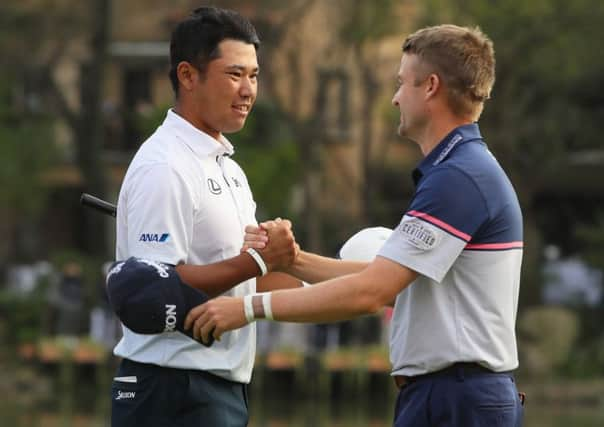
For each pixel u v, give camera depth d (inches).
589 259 3777.1
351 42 3693.4
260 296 708.7
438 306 721.0
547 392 3085.6
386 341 3147.1
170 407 756.6
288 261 742.5
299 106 3929.6
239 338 771.4
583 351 3489.2
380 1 3585.1
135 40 4530.0
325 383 3046.3
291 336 3125.0
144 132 3801.7
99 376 3115.2
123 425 767.1
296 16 3710.6
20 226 4574.3
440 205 710.5
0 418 2437.3
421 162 733.9
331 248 3912.4
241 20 760.3
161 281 711.7
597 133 3978.8
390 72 3981.3
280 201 3742.6
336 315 705.0
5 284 4458.7
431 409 724.0
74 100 4089.6
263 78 4015.8
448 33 727.7
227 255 759.7
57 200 4596.5
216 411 762.8
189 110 763.4
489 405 720.3
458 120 731.4
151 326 713.6
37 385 3097.9
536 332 3518.7
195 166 752.3
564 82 3580.2
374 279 706.2
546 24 3304.6
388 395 3056.1
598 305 3779.5
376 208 4074.8
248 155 3725.4
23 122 3774.6
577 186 4429.1
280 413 2662.4
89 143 3587.6
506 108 3486.7
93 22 3516.2
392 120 3727.9
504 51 3368.6
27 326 3383.4
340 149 4379.9
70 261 3533.5
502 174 729.6
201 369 754.8
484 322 719.7
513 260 730.2
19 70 3617.1
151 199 736.3
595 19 3302.2
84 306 3440.0
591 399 3080.7
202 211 751.7
